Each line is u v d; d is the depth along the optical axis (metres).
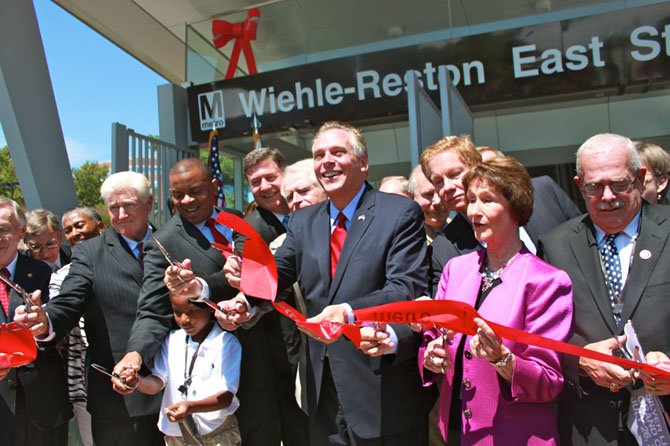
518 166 1.91
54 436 2.88
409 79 4.40
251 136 7.14
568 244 2.09
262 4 7.27
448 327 1.64
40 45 4.90
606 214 1.95
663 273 1.87
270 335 2.93
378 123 7.08
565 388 1.98
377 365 2.13
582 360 1.84
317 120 6.89
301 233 2.43
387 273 2.15
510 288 1.82
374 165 8.16
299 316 1.85
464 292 1.93
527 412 1.76
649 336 1.83
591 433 1.89
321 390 2.26
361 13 6.92
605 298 1.95
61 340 2.80
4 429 2.65
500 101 6.40
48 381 2.79
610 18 6.01
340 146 2.28
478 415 1.80
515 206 1.87
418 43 6.57
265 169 3.40
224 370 2.63
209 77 7.42
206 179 2.82
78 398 3.07
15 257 2.91
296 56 7.23
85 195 34.56
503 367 1.65
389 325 2.01
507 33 6.30
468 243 2.41
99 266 2.82
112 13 8.79
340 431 2.22
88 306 2.81
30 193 4.80
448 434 1.95
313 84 6.87
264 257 1.87
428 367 1.87
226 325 2.41
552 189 2.79
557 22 6.15
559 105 7.44
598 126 7.42
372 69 6.68
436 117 5.36
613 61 6.02
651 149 2.95
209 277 2.60
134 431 2.74
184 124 7.35
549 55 6.19
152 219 6.30
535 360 1.74
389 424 2.11
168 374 2.70
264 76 7.02
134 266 2.84
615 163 1.91
